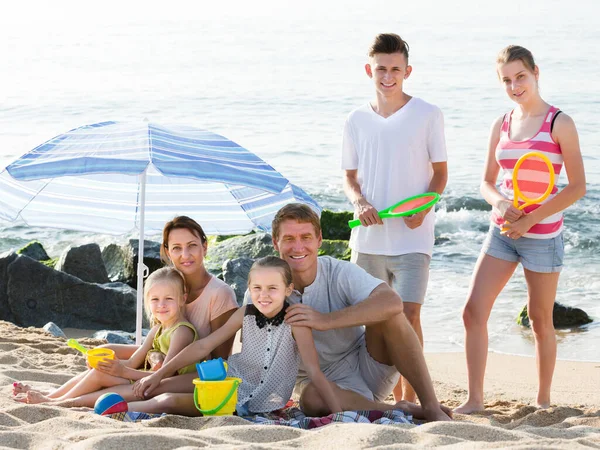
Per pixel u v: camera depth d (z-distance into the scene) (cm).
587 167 1894
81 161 475
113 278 1173
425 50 3972
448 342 911
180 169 476
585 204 1608
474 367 521
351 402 449
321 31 5072
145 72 3584
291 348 446
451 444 328
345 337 469
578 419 438
